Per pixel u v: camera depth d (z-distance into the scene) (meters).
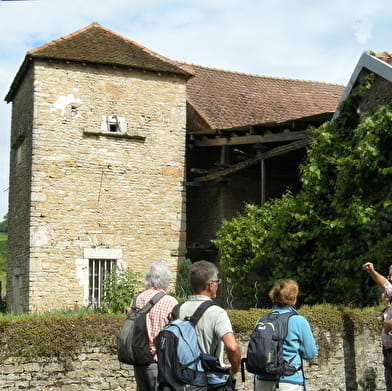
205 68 19.27
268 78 20.28
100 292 13.62
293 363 4.86
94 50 14.17
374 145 9.43
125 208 14.01
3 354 6.27
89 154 13.80
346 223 9.62
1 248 34.75
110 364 6.63
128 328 4.85
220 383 4.38
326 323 7.44
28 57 13.50
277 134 13.37
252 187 16.17
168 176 14.52
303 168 11.01
